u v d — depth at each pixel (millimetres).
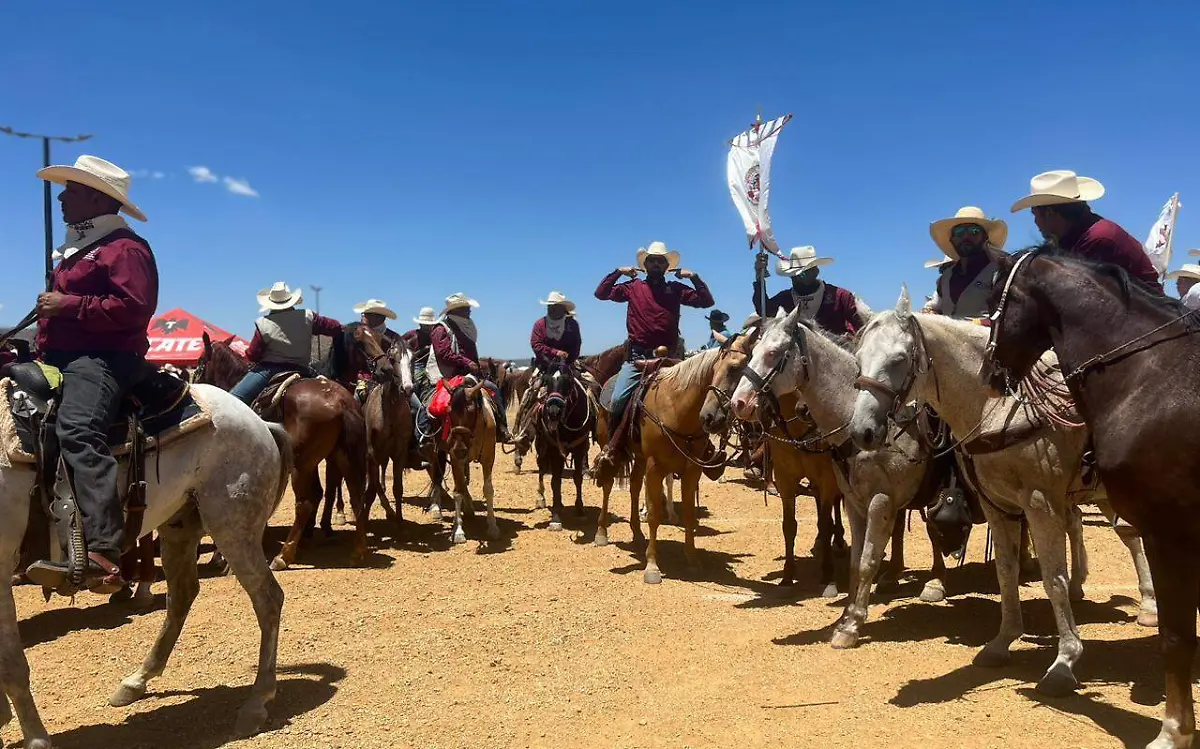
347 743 4273
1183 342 3756
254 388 8672
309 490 8773
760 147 7316
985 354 4488
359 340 9852
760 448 9422
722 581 7816
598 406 10766
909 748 4035
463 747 4211
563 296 11484
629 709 4660
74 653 5859
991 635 5930
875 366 4770
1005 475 4855
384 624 6410
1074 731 4180
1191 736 3738
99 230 4441
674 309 9594
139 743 4355
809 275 8266
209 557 9078
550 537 10078
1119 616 6328
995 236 6656
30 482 3977
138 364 4371
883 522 5656
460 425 9344
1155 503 3705
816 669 5238
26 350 5133
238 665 5539
